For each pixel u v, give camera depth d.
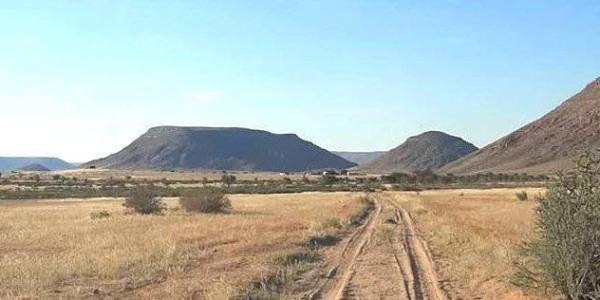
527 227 30.73
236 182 152.88
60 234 29.84
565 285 13.71
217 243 25.41
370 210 53.88
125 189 106.38
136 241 25.42
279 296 15.21
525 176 179.50
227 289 14.96
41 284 15.68
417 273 19.59
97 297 14.55
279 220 38.50
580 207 13.27
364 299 15.49
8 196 88.62
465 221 37.81
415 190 116.56
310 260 22.38
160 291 15.34
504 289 15.80
